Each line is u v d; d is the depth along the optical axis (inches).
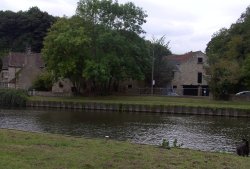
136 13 3235.7
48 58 3112.7
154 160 585.3
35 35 5516.7
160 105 2586.1
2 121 1908.2
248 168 568.7
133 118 2187.5
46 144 691.4
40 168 507.8
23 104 2972.4
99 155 601.0
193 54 3742.6
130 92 3540.8
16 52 5022.1
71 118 2128.4
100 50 3127.5
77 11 3203.7
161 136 1485.0
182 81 3634.4
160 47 3639.3
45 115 2281.0
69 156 583.2
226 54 3523.6
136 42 3243.1
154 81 3467.0
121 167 535.5
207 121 2097.7
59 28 3149.6
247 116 2368.4
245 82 2962.6
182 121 2071.9
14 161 537.6
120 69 3139.8
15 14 5620.1
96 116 2272.4
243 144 872.9
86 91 3326.8
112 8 3189.0
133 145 738.8
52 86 3602.4
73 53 3051.2
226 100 2908.5
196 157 629.9
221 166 570.6
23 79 3873.0
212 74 2913.4
